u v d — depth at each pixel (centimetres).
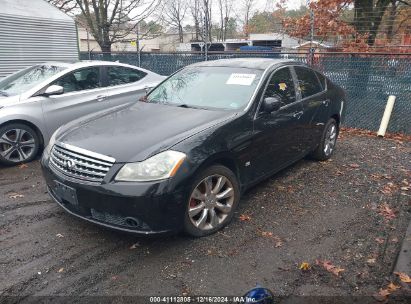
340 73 838
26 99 589
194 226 351
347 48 971
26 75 666
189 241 358
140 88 719
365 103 827
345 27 1068
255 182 430
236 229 383
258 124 412
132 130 369
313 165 587
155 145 333
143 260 330
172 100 461
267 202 450
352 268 323
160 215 317
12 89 629
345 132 822
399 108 794
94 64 675
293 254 341
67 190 341
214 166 360
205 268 319
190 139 344
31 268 319
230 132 376
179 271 315
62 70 639
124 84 709
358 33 1063
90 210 335
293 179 525
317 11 1113
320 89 564
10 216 414
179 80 500
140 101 486
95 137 361
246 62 489
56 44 1130
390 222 406
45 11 1113
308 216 416
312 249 350
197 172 336
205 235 365
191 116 396
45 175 376
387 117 780
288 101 476
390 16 1133
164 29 2561
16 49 1031
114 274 311
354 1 1118
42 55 1098
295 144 494
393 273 314
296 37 1176
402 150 685
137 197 309
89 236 371
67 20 1145
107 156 328
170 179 317
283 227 390
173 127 369
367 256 341
